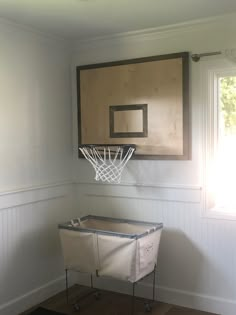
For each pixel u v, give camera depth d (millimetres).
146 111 3305
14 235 3098
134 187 3426
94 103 3553
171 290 3289
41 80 3332
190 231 3199
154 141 3285
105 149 3482
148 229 3076
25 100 3174
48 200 3436
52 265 3494
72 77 3676
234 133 3117
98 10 2766
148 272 3064
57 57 3504
